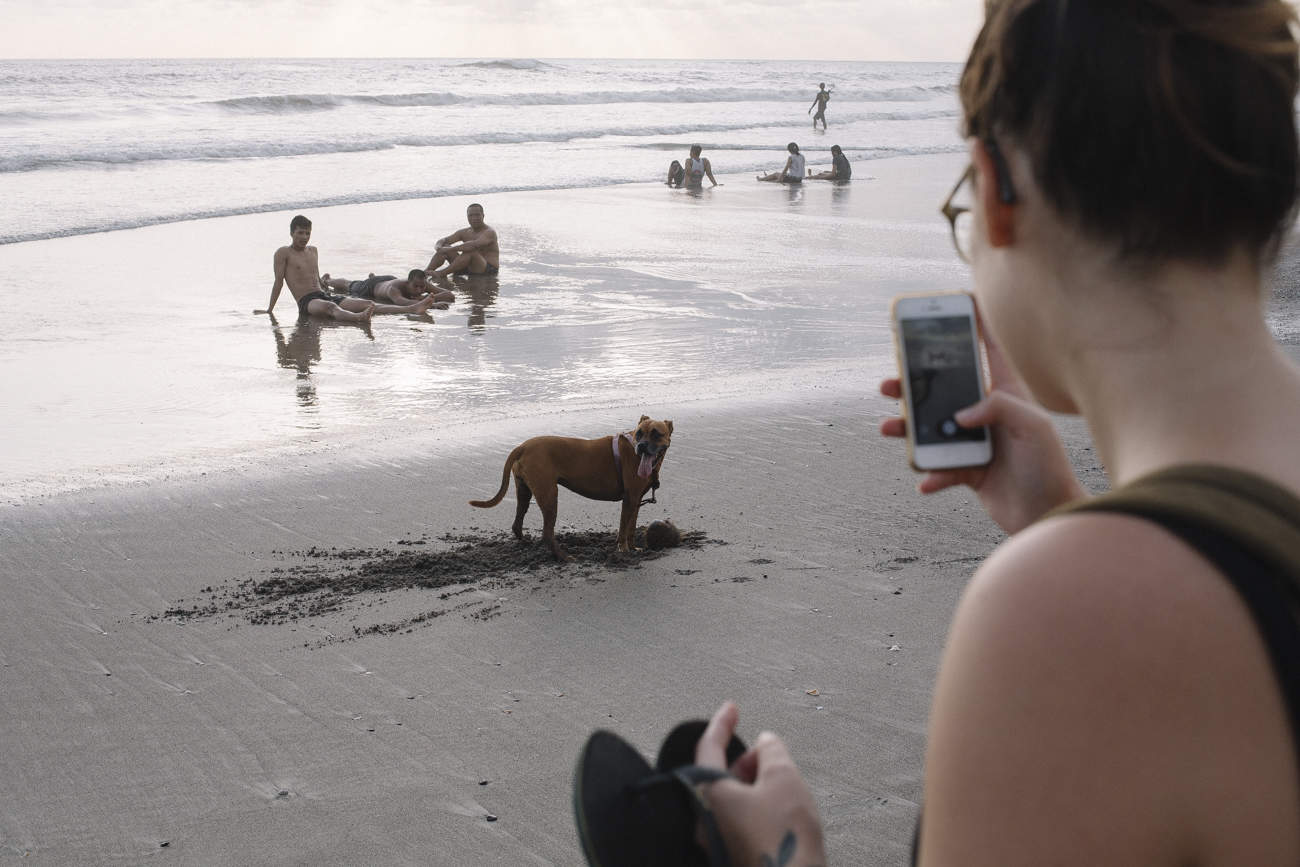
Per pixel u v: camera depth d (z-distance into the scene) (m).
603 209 23.66
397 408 9.60
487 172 29.86
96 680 4.80
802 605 5.40
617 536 6.44
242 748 4.23
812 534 6.33
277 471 7.72
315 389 10.30
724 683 4.66
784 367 10.92
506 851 3.58
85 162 27.52
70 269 16.00
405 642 5.11
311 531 6.61
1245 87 0.66
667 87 79.38
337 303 13.93
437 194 25.42
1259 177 0.66
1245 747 0.59
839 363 11.09
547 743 4.22
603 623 5.26
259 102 45.47
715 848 0.81
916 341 1.15
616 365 11.16
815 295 14.75
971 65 0.79
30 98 54.28
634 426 8.59
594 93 58.44
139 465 7.93
